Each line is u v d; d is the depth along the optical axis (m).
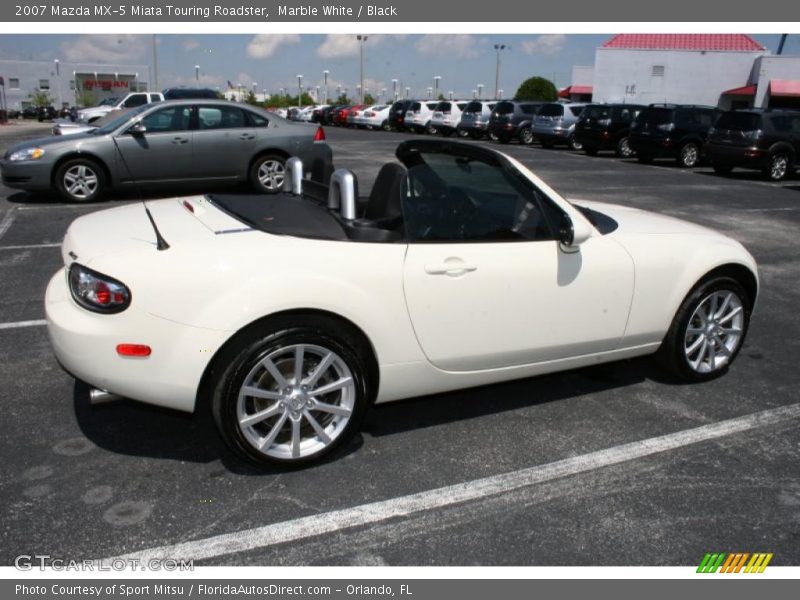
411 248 3.10
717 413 3.73
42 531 2.62
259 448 2.93
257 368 2.86
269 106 88.25
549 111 25.03
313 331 2.88
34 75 71.19
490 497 2.92
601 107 21.89
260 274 2.81
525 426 3.55
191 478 3.00
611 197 11.84
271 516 2.75
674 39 39.44
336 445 3.11
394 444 3.34
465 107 31.22
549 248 3.39
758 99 34.69
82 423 3.44
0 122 47.62
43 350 4.35
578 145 24.80
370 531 2.68
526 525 2.74
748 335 5.04
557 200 3.45
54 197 10.41
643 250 3.69
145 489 2.90
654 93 38.56
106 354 2.75
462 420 3.61
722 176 16.62
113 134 9.80
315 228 3.07
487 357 3.33
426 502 2.87
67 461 3.10
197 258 2.79
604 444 3.38
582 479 3.07
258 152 10.58
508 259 3.28
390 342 3.08
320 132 11.03
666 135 18.50
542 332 3.43
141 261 2.77
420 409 3.72
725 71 37.22
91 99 58.22
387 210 3.21
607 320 3.61
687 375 4.05
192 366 2.75
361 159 17.36
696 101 37.97
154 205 3.69
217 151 10.33
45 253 6.77
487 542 2.64
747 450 3.35
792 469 3.19
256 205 3.43
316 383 3.02
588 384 4.09
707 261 3.87
